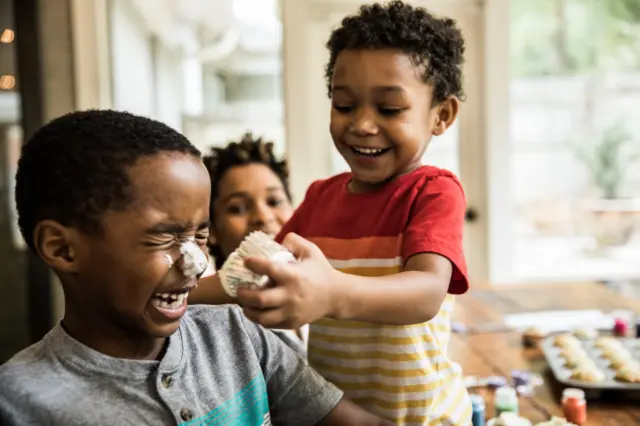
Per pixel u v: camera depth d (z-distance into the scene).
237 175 1.18
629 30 2.93
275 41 2.62
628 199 2.99
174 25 2.57
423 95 0.76
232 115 2.65
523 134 2.91
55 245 0.56
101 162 0.55
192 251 0.57
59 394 0.56
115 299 0.56
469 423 0.81
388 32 0.74
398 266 0.75
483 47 2.70
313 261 0.55
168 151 0.57
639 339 1.30
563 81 2.91
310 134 2.67
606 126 2.96
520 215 2.95
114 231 0.55
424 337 0.77
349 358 0.78
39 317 2.41
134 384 0.59
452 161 2.78
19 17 2.35
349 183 0.88
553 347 1.26
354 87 0.74
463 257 0.71
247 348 0.70
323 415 0.73
